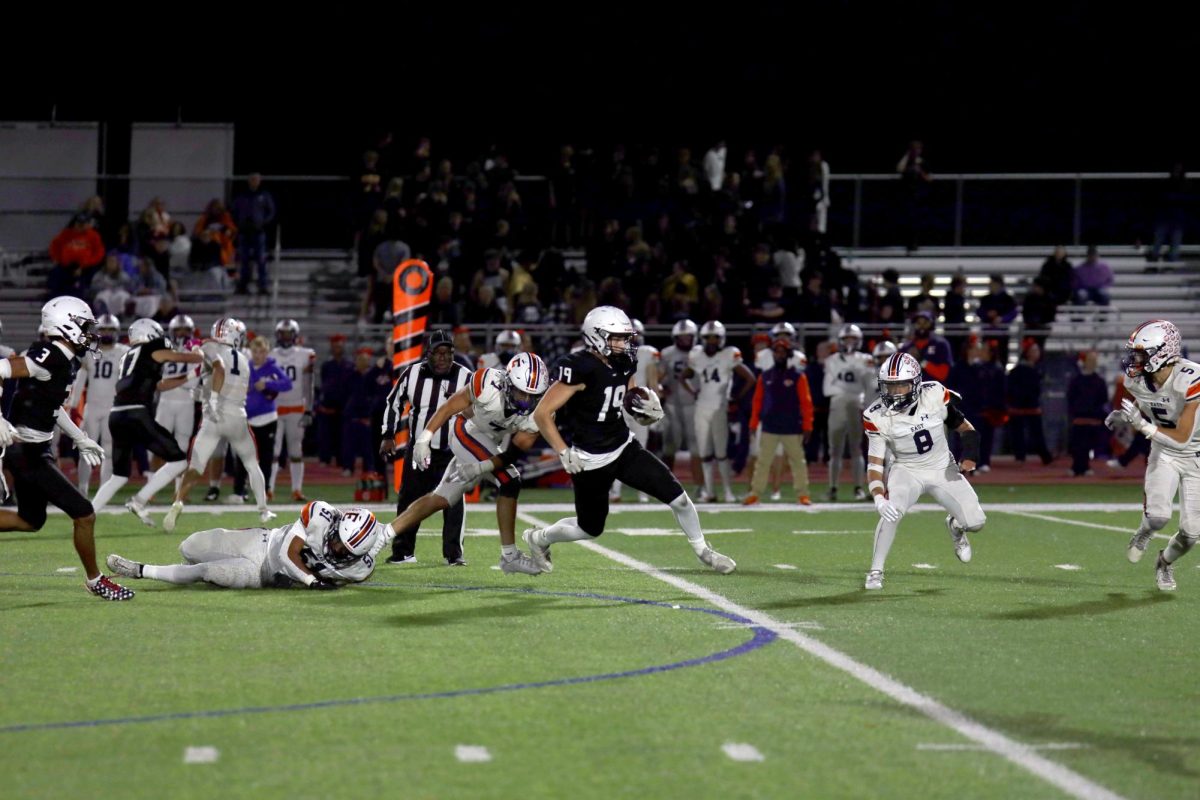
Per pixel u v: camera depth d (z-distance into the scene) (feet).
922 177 231.71
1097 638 65.05
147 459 163.43
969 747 45.73
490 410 79.10
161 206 205.26
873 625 67.82
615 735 46.73
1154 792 41.22
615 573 85.76
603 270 200.95
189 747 44.93
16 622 66.95
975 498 82.58
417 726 47.60
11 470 72.18
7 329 213.25
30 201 222.07
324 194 232.73
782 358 135.64
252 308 211.61
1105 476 177.68
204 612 70.03
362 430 139.74
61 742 45.50
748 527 115.14
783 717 49.37
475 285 191.11
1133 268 234.17
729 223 202.18
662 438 170.71
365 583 80.59
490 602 73.97
